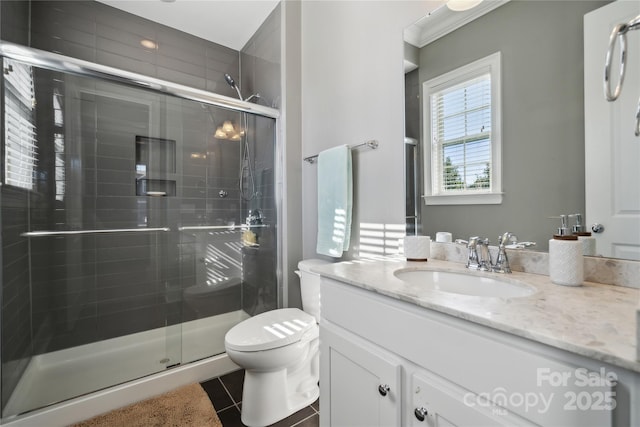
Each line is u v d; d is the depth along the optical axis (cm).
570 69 87
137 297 212
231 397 156
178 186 228
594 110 82
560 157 89
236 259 254
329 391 103
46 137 175
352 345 92
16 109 151
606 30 80
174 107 223
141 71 221
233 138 252
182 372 166
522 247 98
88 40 201
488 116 107
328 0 182
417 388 72
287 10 203
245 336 135
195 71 245
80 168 190
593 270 83
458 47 116
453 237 119
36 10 184
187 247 232
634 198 75
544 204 93
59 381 156
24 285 160
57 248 182
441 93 121
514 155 100
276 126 209
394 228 140
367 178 155
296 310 168
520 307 64
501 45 103
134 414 142
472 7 111
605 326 53
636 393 43
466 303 67
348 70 166
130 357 183
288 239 204
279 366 134
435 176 124
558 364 50
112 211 203
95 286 197
